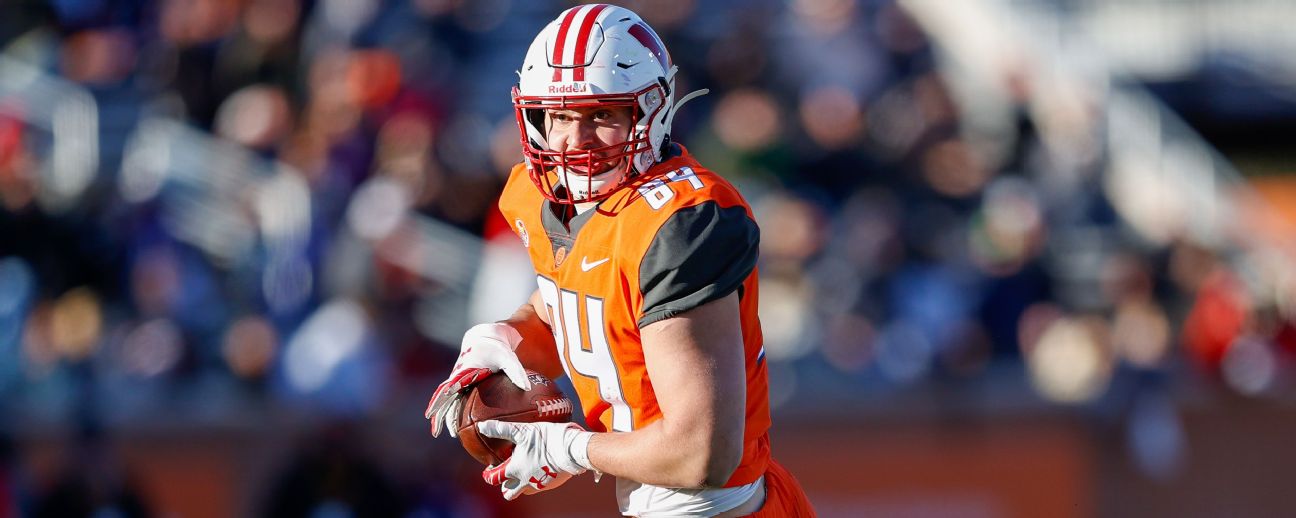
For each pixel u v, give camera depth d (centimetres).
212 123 3347
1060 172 3362
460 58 3666
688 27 3628
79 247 2767
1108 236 3197
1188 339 2573
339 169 2898
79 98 3444
